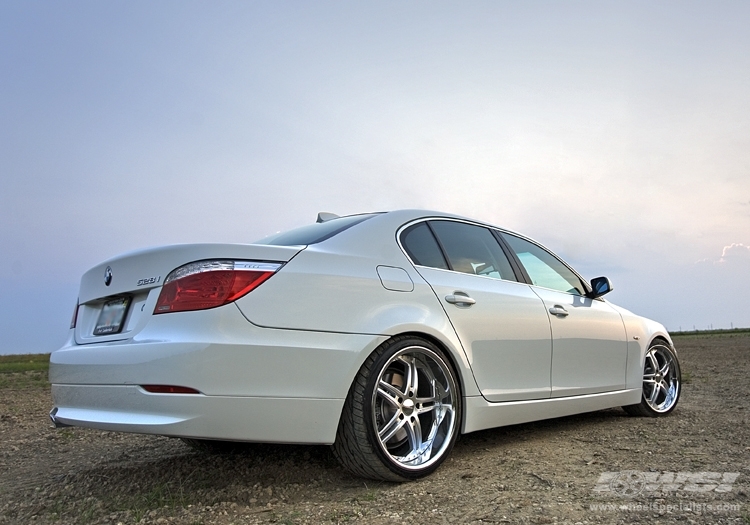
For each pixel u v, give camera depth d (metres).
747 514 2.20
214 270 2.48
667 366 5.02
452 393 3.05
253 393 2.42
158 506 2.60
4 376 12.76
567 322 3.96
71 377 2.75
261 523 2.33
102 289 2.90
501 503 2.42
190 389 2.33
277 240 3.37
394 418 2.83
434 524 2.22
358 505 2.50
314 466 3.17
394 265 3.07
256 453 3.50
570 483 2.68
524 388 3.53
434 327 3.01
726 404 5.37
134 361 2.43
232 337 2.40
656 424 4.35
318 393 2.55
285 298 2.56
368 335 2.72
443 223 3.58
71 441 4.64
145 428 2.37
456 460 3.22
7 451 4.32
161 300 2.51
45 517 2.60
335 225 3.33
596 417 4.75
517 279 3.84
